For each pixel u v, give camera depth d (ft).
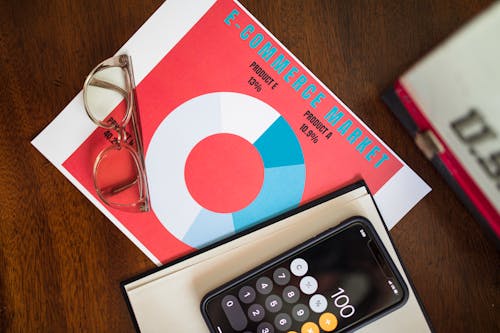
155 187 1.22
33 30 1.20
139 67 1.21
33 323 1.19
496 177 1.01
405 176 1.22
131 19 1.21
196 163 1.23
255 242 1.22
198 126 1.23
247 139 1.23
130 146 1.22
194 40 1.22
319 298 1.16
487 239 1.21
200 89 1.22
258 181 1.23
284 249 1.22
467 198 1.15
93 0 1.20
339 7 1.21
